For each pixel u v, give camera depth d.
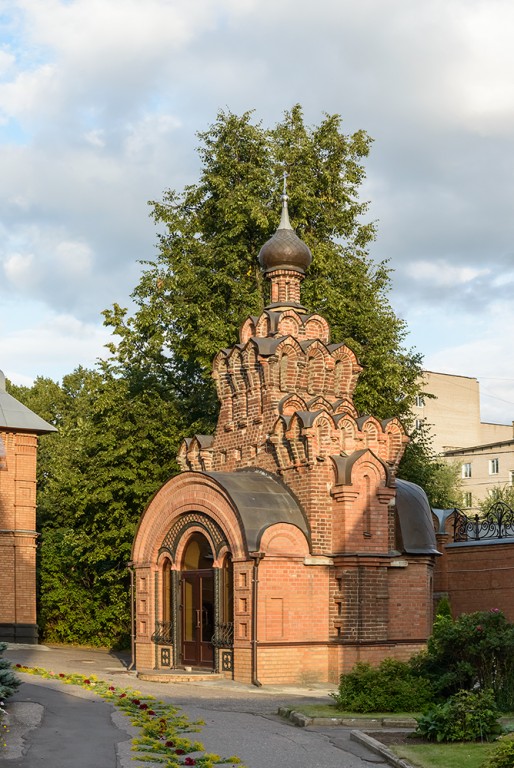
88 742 16.61
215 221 43.12
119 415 39.78
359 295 41.78
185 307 40.41
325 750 16.89
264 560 26.75
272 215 40.62
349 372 31.11
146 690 24.41
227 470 31.38
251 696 23.95
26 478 40.50
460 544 35.88
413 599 28.92
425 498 31.02
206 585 28.91
